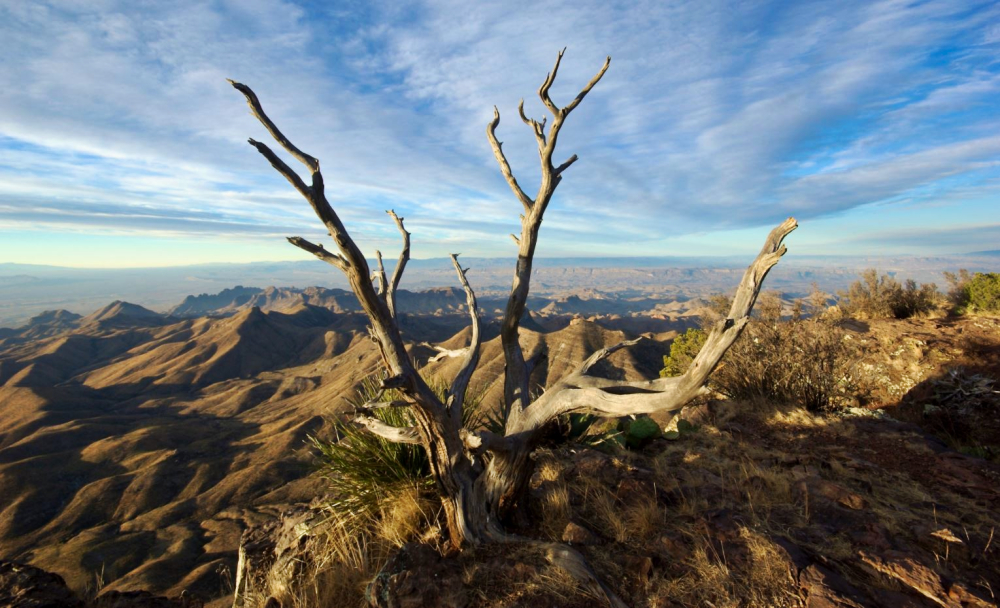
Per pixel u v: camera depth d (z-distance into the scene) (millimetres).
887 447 5023
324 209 2131
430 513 3490
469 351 3318
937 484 4043
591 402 2732
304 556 3609
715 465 4410
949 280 10484
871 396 7645
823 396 6695
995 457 5238
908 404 7090
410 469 3754
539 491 3805
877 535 2965
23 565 3033
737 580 2555
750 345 7324
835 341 6965
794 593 2422
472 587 2609
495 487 3037
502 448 2822
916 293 10680
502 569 2709
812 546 2881
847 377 7523
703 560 2705
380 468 3682
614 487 3834
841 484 3947
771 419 6188
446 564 2787
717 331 2086
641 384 2584
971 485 3963
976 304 9570
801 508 3406
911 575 2555
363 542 3379
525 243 3314
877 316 10758
